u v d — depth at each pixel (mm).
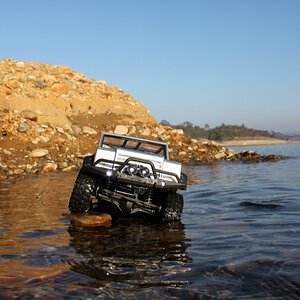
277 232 679
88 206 811
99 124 2510
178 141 2734
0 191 1167
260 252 559
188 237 669
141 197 853
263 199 1060
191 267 508
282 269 483
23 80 2484
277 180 1530
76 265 515
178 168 842
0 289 431
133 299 412
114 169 821
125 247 605
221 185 1409
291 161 2604
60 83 2641
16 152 1851
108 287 442
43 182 1380
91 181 812
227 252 569
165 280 464
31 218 799
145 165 829
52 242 626
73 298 412
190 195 1190
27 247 595
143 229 733
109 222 793
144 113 2840
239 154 2783
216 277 471
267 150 5383
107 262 530
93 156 867
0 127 1957
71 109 2510
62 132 2195
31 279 461
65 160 1926
